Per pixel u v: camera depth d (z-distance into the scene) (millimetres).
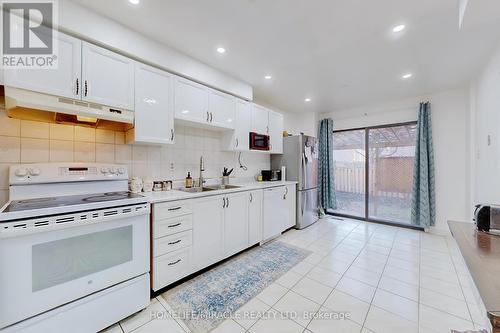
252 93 3285
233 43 2068
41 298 1172
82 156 1859
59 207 1233
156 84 2025
